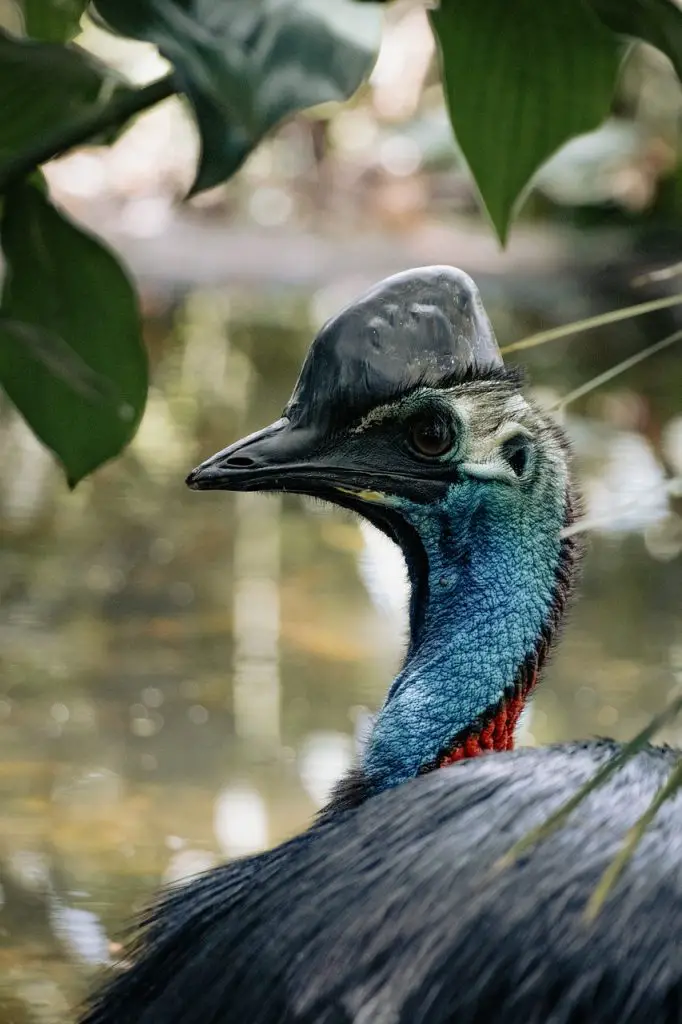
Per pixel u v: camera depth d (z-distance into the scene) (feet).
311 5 11.03
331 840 13.99
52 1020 20.20
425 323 15.90
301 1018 12.84
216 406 60.59
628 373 66.69
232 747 30.68
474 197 103.65
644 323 78.18
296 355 71.00
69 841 25.93
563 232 96.53
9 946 22.29
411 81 107.76
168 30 10.84
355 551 44.86
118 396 15.30
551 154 15.29
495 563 16.38
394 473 16.08
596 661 35.55
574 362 69.05
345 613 39.34
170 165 104.42
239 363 69.10
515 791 13.52
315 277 90.74
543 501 16.46
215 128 11.20
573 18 14.40
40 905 23.63
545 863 12.75
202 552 44.16
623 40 14.48
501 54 14.80
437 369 15.88
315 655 36.37
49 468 52.85
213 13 10.93
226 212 104.63
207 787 28.60
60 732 31.32
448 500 16.19
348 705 33.17
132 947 15.58
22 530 45.39
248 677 34.78
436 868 13.05
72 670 34.78
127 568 42.47
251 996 13.28
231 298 84.64
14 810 27.30
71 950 22.29
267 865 14.57
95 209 102.32
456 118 15.23
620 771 13.64
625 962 12.02
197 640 37.01
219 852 25.68
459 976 12.42
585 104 15.03
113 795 28.07
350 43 10.98
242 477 15.93
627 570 42.34
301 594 40.70
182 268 92.02
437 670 16.44
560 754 14.12
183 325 77.71
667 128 94.94
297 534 46.39
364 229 101.60
